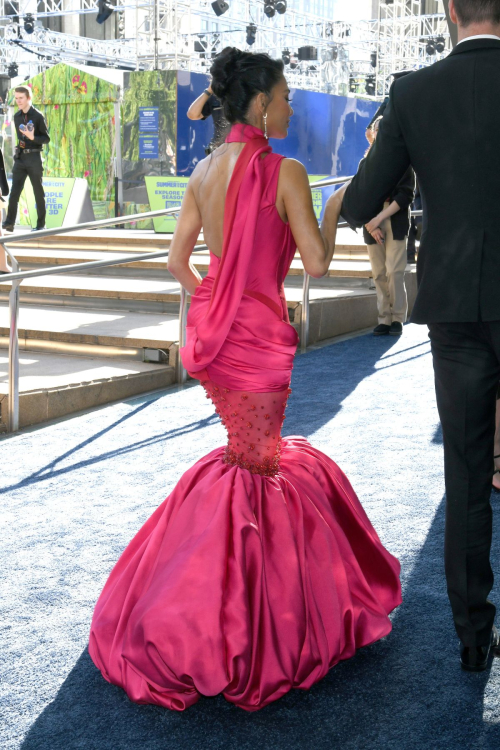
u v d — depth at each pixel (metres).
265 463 2.22
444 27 23.83
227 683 1.96
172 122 13.78
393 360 5.88
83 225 5.03
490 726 1.96
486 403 1.99
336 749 1.89
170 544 2.19
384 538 2.96
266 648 2.02
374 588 2.43
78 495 3.46
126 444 4.17
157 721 2.02
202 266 7.86
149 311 7.04
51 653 2.31
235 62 2.09
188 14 15.23
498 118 1.81
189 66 15.33
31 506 3.35
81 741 1.94
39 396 4.63
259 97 2.08
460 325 1.94
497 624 2.38
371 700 2.07
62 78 15.05
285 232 2.13
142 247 9.75
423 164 1.92
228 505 2.13
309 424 4.38
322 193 11.40
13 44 21.91
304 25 22.31
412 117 1.91
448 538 2.10
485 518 2.07
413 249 8.48
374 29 22.80
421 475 3.61
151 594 2.07
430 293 1.95
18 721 2.02
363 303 7.09
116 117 14.55
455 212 1.89
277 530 2.13
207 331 2.12
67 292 7.41
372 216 2.06
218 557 2.04
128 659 2.05
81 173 15.16
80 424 4.57
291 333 2.18
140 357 5.66
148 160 14.12
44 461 3.93
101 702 2.11
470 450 2.02
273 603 2.06
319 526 2.21
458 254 1.89
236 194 2.05
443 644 2.32
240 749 1.90
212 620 1.97
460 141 1.85
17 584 2.69
